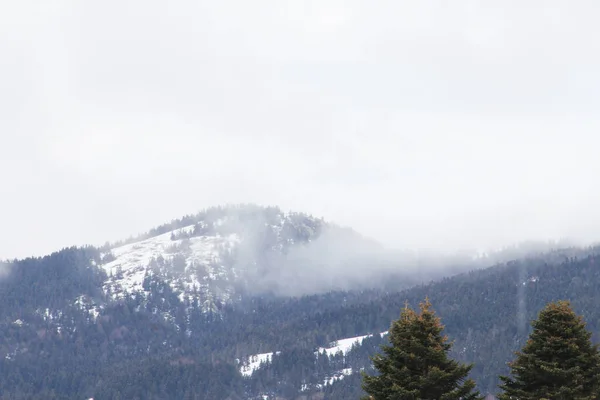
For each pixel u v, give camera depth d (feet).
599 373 320.70
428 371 316.81
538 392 322.55
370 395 327.47
